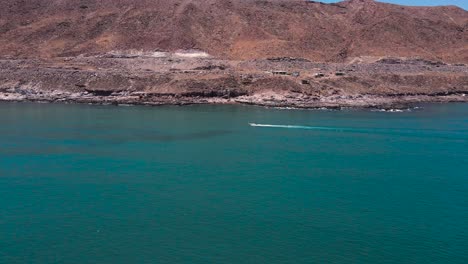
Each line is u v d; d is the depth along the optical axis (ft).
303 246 195.21
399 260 185.78
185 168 294.05
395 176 284.61
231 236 202.59
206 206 233.76
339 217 222.89
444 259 186.60
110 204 235.61
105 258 184.34
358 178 279.90
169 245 194.59
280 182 270.67
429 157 327.88
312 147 353.31
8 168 291.99
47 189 255.91
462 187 265.75
